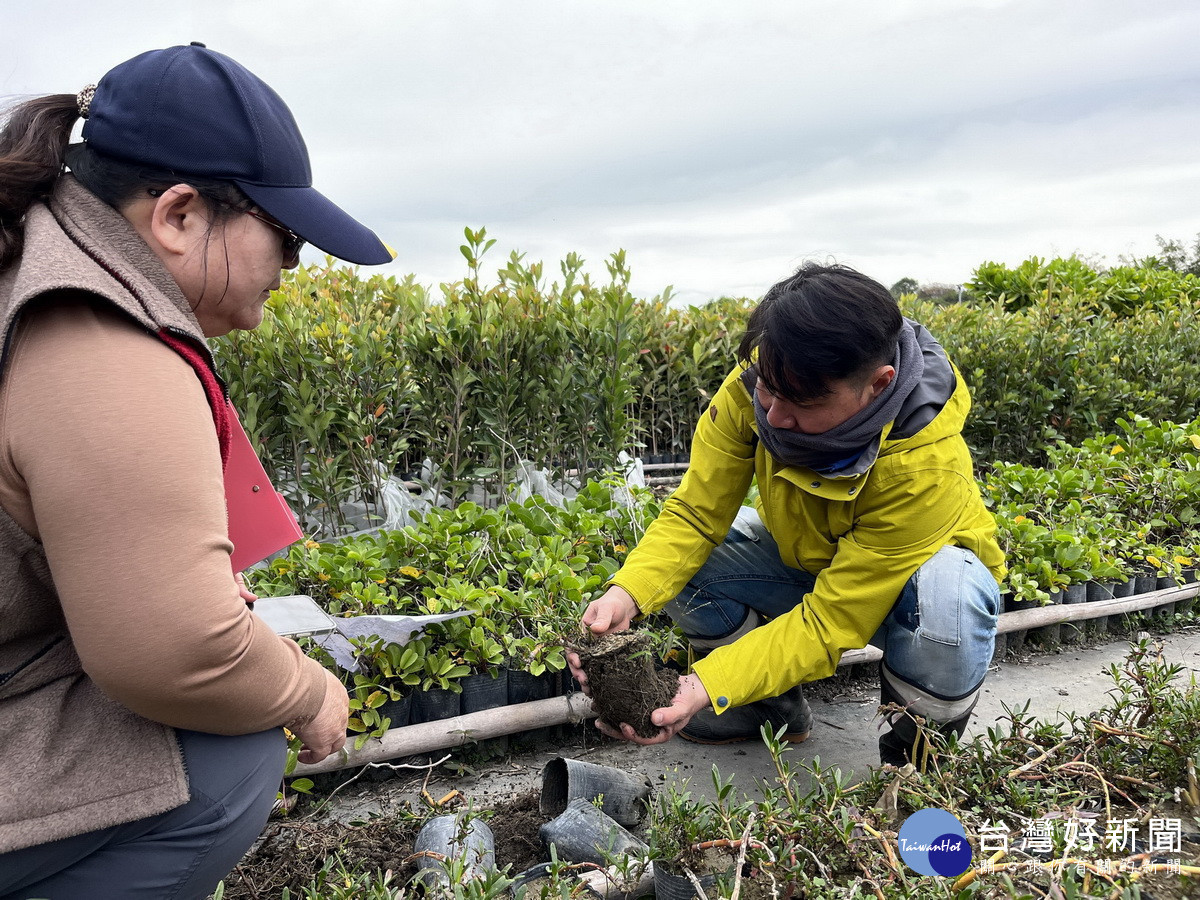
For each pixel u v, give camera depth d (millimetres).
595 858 1936
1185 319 6914
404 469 4672
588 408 4344
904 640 2182
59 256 1190
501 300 4395
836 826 1704
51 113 1317
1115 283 9922
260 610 2117
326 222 1410
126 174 1279
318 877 1725
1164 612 3922
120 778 1286
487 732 2605
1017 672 3391
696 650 2789
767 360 1861
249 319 1483
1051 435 5707
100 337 1183
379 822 2111
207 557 1201
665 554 2338
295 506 3818
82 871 1341
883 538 2117
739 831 1763
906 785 1940
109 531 1126
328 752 1570
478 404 4148
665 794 2418
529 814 2197
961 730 2324
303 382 3588
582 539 3408
